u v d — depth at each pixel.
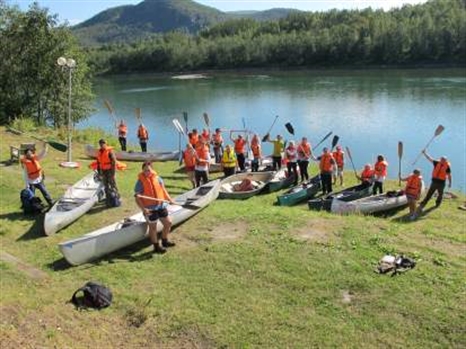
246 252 10.54
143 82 98.00
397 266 9.85
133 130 44.69
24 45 34.47
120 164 20.33
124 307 8.61
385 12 131.75
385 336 7.89
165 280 9.53
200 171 16.92
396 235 11.80
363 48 101.94
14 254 10.80
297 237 11.30
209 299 8.84
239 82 87.81
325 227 11.99
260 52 113.56
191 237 11.54
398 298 8.82
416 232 12.40
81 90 37.31
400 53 97.94
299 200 16.98
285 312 8.48
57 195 15.22
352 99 57.62
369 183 17.81
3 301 8.45
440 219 14.99
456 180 26.47
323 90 68.00
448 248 11.25
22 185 16.05
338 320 8.27
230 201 15.12
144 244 11.37
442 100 53.41
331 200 15.36
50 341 7.46
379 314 8.41
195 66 119.12
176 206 12.96
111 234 10.69
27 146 19.33
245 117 49.47
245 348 7.62
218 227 12.11
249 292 9.07
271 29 143.75
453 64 94.12
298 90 69.50
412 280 9.38
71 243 10.11
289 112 50.97
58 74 35.19
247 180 17.97
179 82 94.44
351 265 9.91
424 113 46.38
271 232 11.62
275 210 13.63
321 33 112.75
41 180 13.83
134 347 7.62
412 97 56.62
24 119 30.61
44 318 8.07
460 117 43.97
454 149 33.31
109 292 8.81
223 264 10.09
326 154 17.92
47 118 36.62
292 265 9.94
